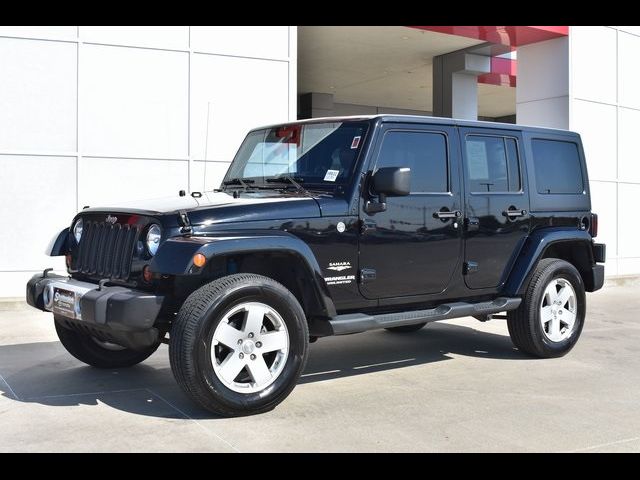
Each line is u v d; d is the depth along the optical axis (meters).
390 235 5.12
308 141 5.41
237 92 9.89
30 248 8.90
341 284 4.90
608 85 13.76
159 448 3.78
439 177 5.45
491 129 5.86
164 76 9.47
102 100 9.16
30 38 8.81
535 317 6.02
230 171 5.98
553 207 6.28
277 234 4.54
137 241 4.46
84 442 3.87
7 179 8.77
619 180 13.97
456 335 7.34
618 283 12.92
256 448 3.80
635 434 4.12
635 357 6.30
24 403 4.64
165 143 9.50
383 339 7.10
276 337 4.43
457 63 17.59
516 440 3.99
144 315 4.16
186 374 4.12
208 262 4.16
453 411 4.54
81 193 9.09
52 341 6.70
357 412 4.48
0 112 8.70
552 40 13.41
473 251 5.64
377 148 5.08
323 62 18.78
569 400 4.84
